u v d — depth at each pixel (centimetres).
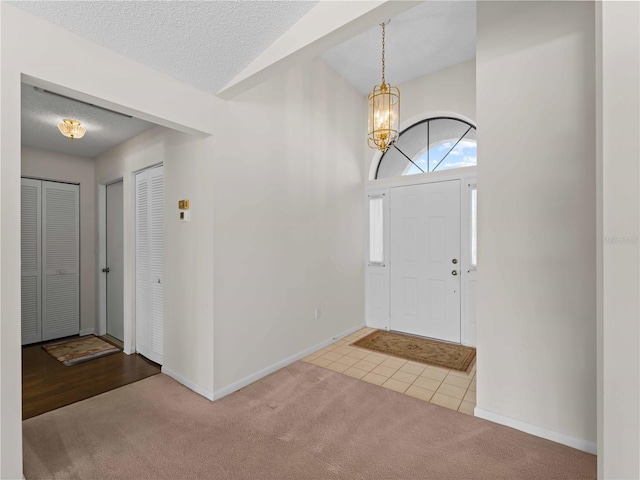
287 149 306
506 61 206
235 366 255
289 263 309
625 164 103
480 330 217
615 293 105
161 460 174
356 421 212
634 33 101
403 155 421
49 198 388
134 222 343
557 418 192
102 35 172
